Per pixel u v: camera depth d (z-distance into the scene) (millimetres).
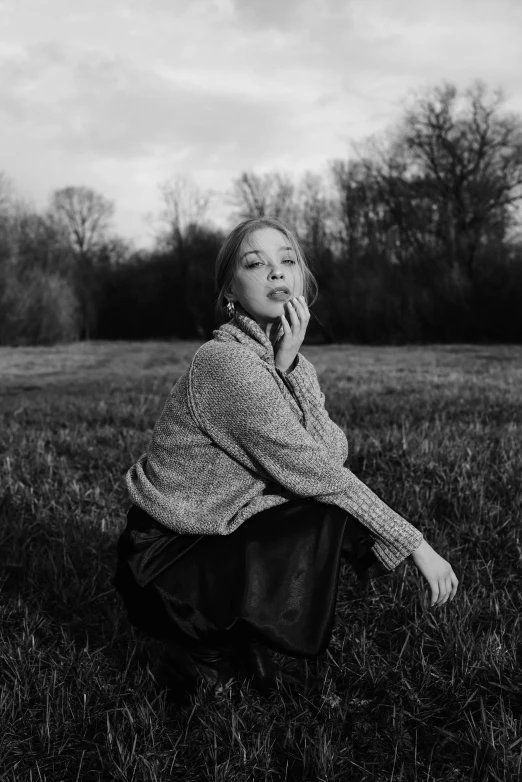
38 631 2947
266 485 2211
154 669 2602
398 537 2148
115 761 2123
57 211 64750
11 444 5953
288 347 2217
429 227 39875
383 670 2568
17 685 2455
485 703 2402
